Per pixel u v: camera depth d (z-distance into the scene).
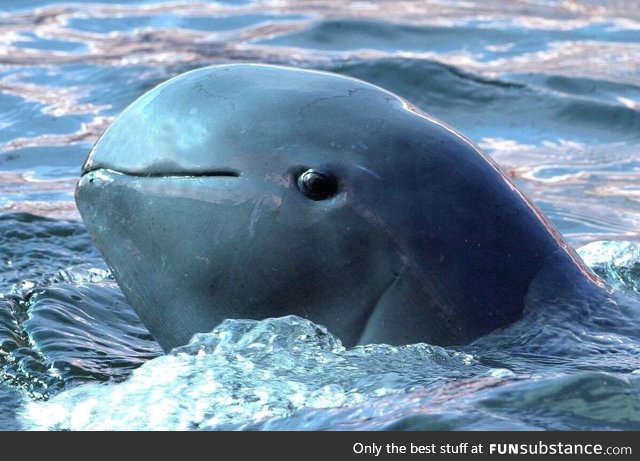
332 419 10.18
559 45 31.75
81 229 20.14
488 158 12.51
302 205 11.85
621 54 30.86
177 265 12.34
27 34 32.91
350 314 11.79
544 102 26.77
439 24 33.66
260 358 11.64
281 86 12.55
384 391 10.70
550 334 11.48
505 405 9.75
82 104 27.00
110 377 13.84
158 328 12.82
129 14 35.28
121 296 17.11
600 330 11.60
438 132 12.35
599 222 20.64
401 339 11.62
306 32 32.84
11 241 19.50
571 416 9.52
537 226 12.23
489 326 11.62
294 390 11.09
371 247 11.73
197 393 11.27
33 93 27.64
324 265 11.81
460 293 11.67
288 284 11.91
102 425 11.32
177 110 12.45
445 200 11.91
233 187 12.02
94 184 12.83
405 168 11.97
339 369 11.30
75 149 24.38
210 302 12.27
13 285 17.39
